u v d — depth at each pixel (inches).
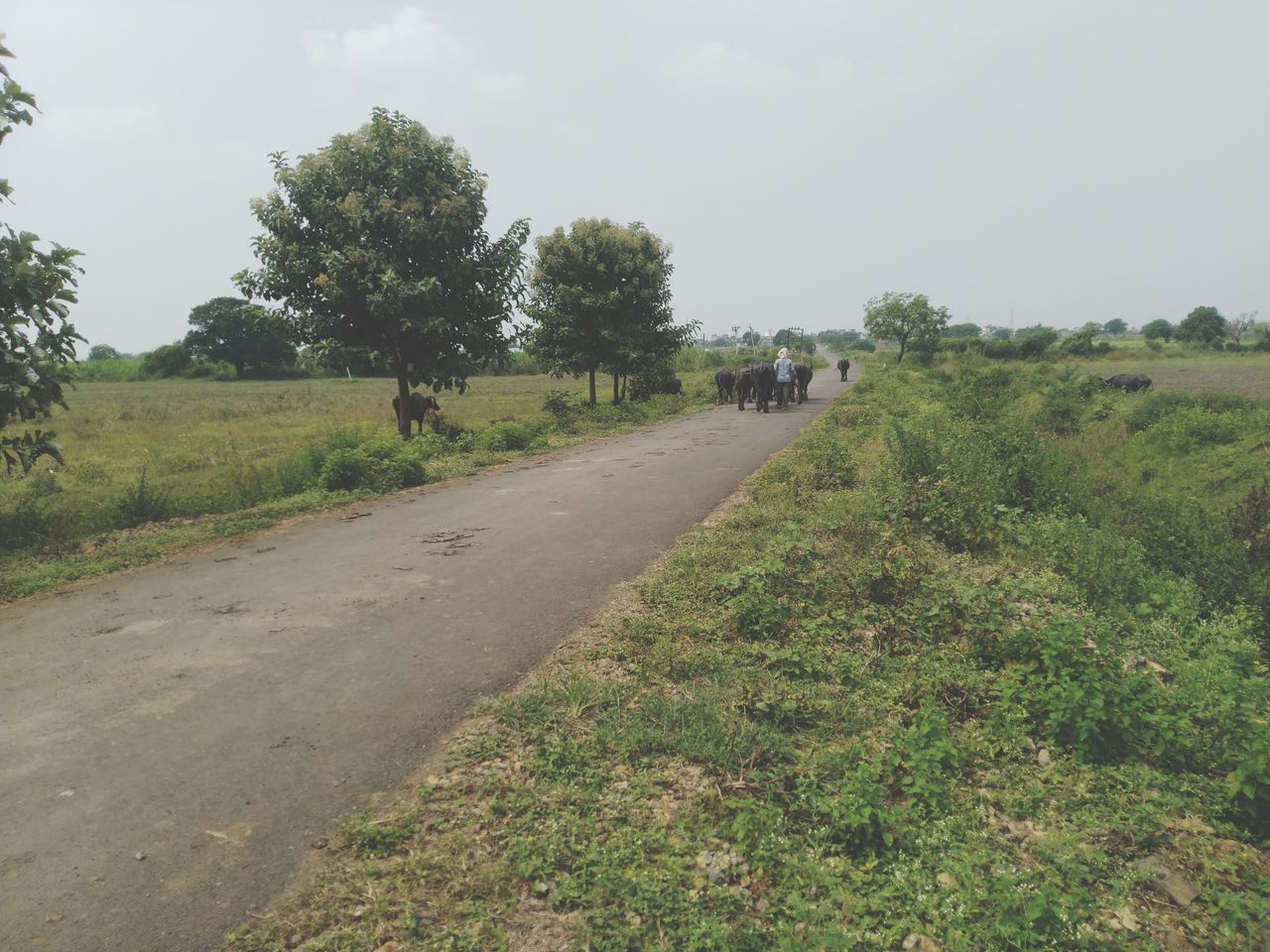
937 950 102.7
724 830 126.3
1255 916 109.1
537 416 893.2
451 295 635.5
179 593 253.0
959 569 262.7
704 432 702.5
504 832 124.4
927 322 2461.9
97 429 866.1
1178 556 281.4
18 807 132.4
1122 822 131.2
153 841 123.3
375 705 169.3
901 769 145.1
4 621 230.1
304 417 1003.3
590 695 169.9
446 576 264.8
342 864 118.0
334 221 580.7
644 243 958.4
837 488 389.4
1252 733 145.0
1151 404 619.8
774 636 206.1
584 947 102.2
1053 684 169.5
